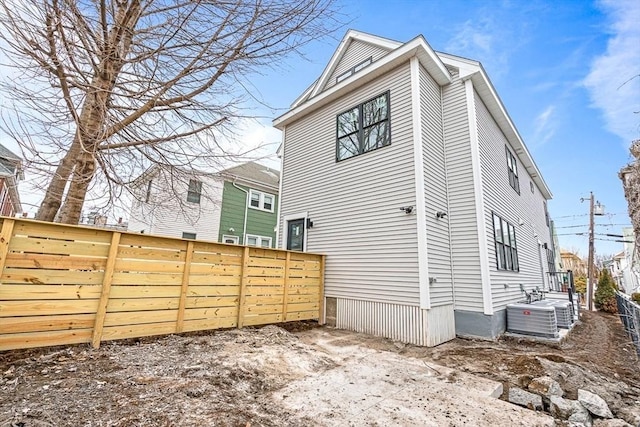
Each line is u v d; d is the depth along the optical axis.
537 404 3.24
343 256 7.14
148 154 3.77
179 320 4.80
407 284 5.87
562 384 3.73
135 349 3.96
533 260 11.68
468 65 7.16
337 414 2.77
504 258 7.67
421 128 6.31
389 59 6.82
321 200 8.03
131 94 3.23
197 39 3.23
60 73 2.92
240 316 5.59
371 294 6.41
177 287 4.85
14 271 3.46
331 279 7.25
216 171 4.45
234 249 5.71
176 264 4.87
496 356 4.79
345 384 3.49
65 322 3.76
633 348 5.99
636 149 4.11
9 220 3.45
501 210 8.09
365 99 7.50
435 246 6.14
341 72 9.44
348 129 7.77
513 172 10.27
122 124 3.41
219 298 5.36
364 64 8.73
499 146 8.95
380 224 6.57
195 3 3.05
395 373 3.91
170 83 3.32
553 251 19.06
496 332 6.18
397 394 3.26
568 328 7.50
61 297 3.75
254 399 2.98
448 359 4.64
